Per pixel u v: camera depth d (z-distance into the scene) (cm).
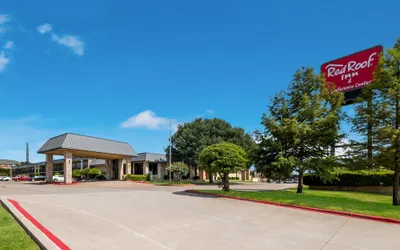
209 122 4053
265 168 1655
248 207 1133
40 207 1042
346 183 2052
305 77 1717
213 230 739
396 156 1202
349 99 2102
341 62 2192
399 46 1291
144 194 1582
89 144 3394
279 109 1717
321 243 640
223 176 1684
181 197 1440
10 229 658
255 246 608
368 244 638
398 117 1232
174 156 4203
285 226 803
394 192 1222
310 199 1282
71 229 717
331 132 1560
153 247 586
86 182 3506
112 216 898
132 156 3928
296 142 1573
